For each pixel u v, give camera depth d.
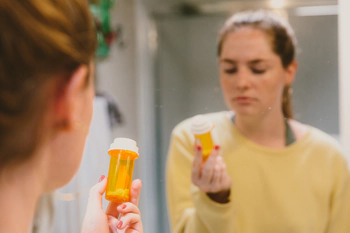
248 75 0.72
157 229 0.85
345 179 0.71
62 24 0.28
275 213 0.72
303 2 0.70
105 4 0.85
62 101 0.30
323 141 0.72
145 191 0.86
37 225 0.79
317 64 0.70
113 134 0.90
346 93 0.69
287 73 0.71
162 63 0.84
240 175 0.73
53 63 0.28
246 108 0.73
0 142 0.28
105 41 0.86
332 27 0.69
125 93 0.88
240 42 0.71
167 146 0.85
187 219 0.73
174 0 0.81
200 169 0.70
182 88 0.82
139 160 0.87
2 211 0.31
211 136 0.71
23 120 0.28
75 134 0.34
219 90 0.77
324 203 0.72
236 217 0.72
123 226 0.43
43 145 0.31
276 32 0.70
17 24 0.26
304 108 0.72
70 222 0.86
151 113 0.85
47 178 0.34
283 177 0.72
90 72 0.33
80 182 0.87
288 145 0.73
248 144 0.73
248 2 0.75
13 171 0.31
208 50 0.79
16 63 0.27
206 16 0.78
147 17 0.85
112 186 0.44
